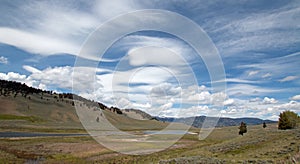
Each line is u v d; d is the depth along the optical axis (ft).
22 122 442.09
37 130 320.09
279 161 62.95
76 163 93.81
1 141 165.37
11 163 91.91
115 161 92.53
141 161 87.40
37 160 100.27
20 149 131.03
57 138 194.39
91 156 106.63
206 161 70.74
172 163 72.43
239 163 66.23
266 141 104.99
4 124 369.50
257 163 64.28
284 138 103.96
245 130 202.28
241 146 102.17
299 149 72.28
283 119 163.22
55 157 107.04
